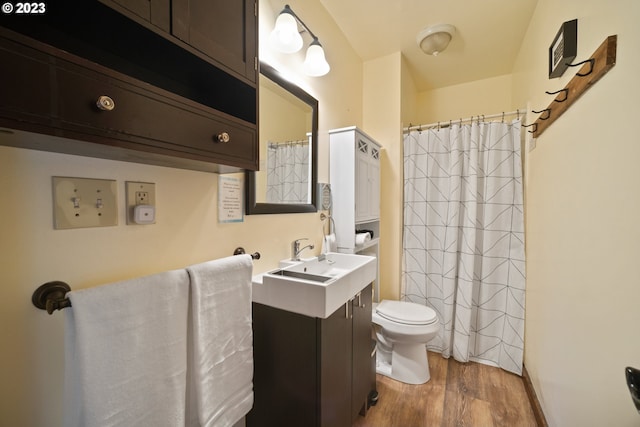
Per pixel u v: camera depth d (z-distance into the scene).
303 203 1.57
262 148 1.26
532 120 1.85
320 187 1.75
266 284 1.12
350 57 2.18
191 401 0.81
